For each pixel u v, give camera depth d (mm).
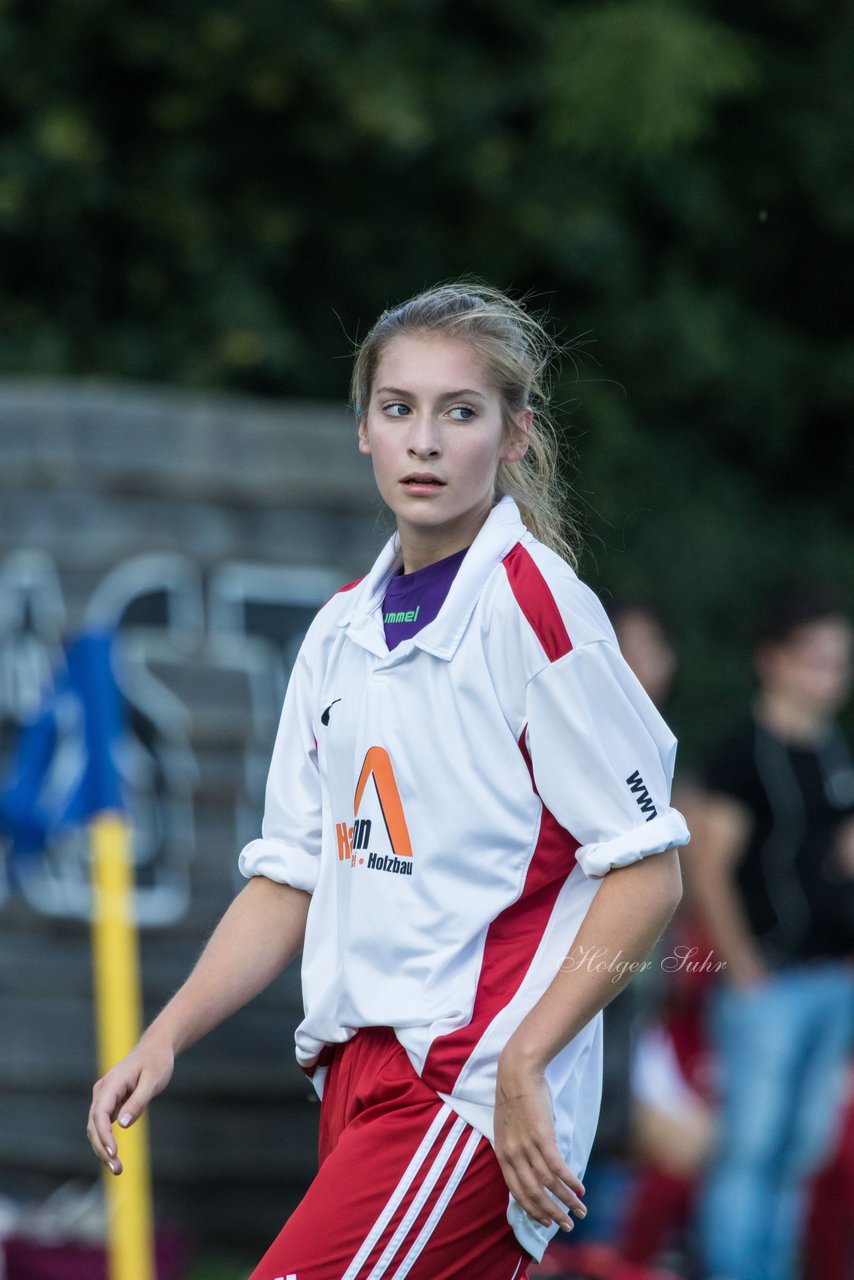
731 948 18516
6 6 31766
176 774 20219
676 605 37344
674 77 33750
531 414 8812
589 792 8062
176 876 20141
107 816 15930
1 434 20141
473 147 34000
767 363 38938
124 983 15531
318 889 8773
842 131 38938
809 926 18656
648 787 8117
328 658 8984
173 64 32188
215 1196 20016
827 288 40750
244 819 20531
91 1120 8312
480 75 34406
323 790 8859
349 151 33375
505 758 8195
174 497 20625
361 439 9047
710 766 18938
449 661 8250
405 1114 8141
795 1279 19203
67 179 31531
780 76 38656
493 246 35625
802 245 40062
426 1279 8133
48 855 19953
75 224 32656
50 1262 16766
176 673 20344
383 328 8711
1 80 31750
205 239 32812
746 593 38344
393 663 8414
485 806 8148
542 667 8094
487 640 8242
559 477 9805
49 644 19922
